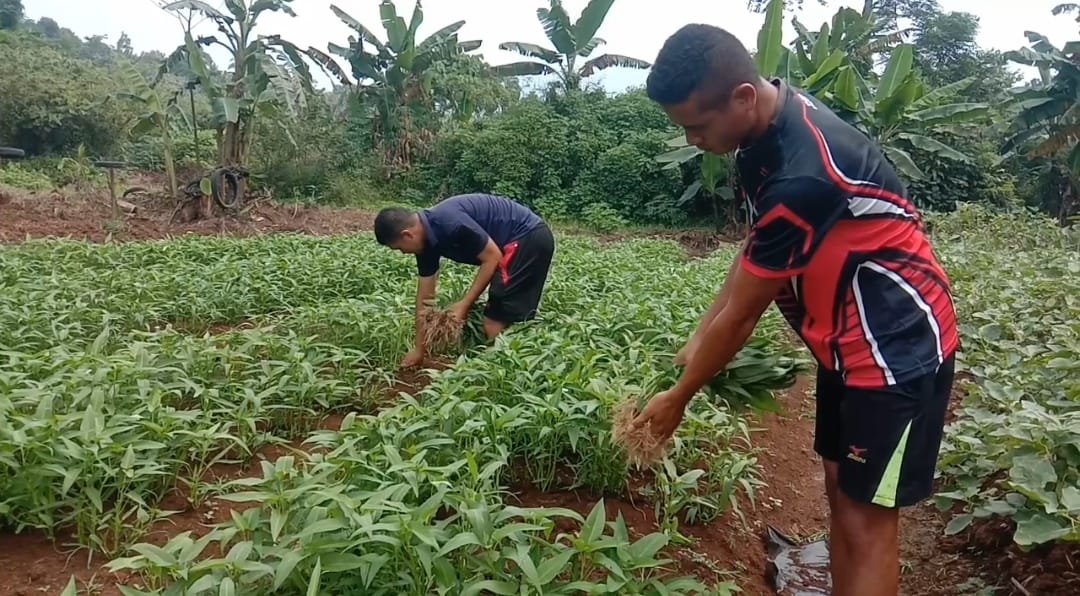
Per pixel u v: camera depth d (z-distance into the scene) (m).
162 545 3.26
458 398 3.57
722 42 2.23
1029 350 4.71
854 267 2.36
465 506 2.54
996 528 3.58
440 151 21.56
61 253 9.23
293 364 4.60
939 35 24.94
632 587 2.55
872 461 2.47
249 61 14.98
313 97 20.19
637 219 19.95
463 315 5.29
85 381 3.96
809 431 5.32
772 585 3.44
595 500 3.73
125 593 2.36
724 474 3.82
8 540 3.28
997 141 20.50
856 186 2.28
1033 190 20.25
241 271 7.96
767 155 2.33
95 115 22.39
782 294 2.63
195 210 15.10
